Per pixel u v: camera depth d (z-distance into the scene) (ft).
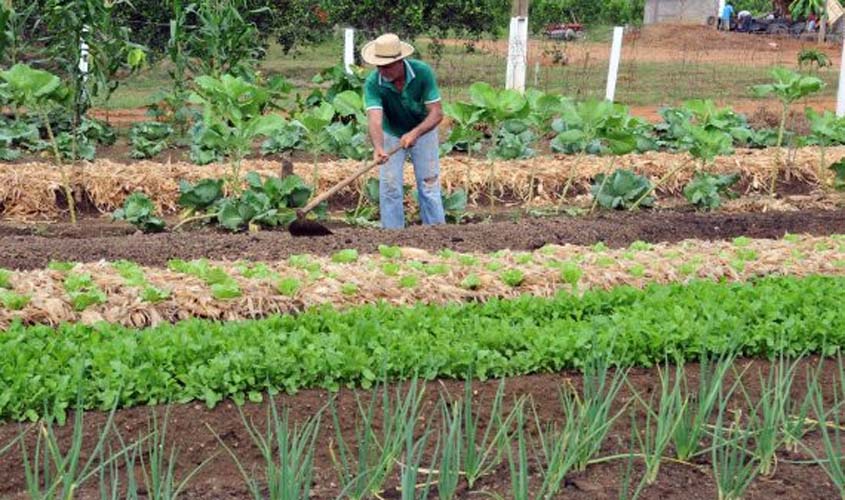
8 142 57.88
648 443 27.68
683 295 35.42
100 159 57.31
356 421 28.48
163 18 78.18
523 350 32.55
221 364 30.37
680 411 27.78
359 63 94.17
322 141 50.62
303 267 37.63
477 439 29.73
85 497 27.35
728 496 26.71
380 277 36.73
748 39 129.70
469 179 53.67
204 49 63.62
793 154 59.67
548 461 27.48
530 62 103.50
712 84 94.38
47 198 51.03
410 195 51.98
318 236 42.65
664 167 56.95
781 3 144.66
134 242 41.60
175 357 30.83
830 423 29.66
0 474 28.25
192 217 47.80
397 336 32.14
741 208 52.90
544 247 40.45
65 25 57.62
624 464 28.22
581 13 135.74
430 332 33.14
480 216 50.85
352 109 53.06
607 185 51.21
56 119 61.87
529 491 27.22
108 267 36.88
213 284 35.70
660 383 32.04
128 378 30.07
